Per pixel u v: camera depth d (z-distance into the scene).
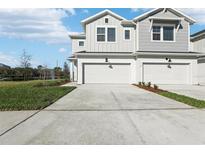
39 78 36.28
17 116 6.16
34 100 8.73
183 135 4.41
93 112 6.69
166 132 4.61
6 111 6.87
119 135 4.41
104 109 7.15
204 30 22.56
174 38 19.72
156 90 12.82
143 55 18.59
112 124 5.25
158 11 19.59
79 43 26.78
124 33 19.92
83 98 9.70
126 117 5.99
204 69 19.84
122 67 19.08
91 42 19.75
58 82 21.30
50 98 9.36
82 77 18.94
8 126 5.11
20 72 35.03
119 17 19.56
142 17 19.25
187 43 19.89
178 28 19.70
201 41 22.31
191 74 19.16
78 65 18.86
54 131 4.70
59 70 41.41
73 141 4.09
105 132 4.61
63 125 5.18
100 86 16.31
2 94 10.77
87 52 18.88
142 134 4.48
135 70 18.97
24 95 10.38
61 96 10.23
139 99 9.43
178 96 10.07
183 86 16.94
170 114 6.39
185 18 19.80
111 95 10.76
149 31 19.47
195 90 13.59
